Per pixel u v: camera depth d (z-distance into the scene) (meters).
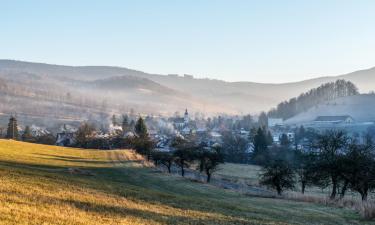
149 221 25.03
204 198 48.06
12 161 52.19
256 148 188.12
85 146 181.12
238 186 92.62
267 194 66.56
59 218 20.50
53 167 55.06
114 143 179.88
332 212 46.81
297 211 45.47
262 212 40.53
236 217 33.84
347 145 74.62
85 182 39.50
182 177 80.75
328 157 72.69
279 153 179.50
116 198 32.69
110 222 22.17
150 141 154.75
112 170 69.50
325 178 74.38
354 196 86.00
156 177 71.38
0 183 28.09
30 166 49.97
